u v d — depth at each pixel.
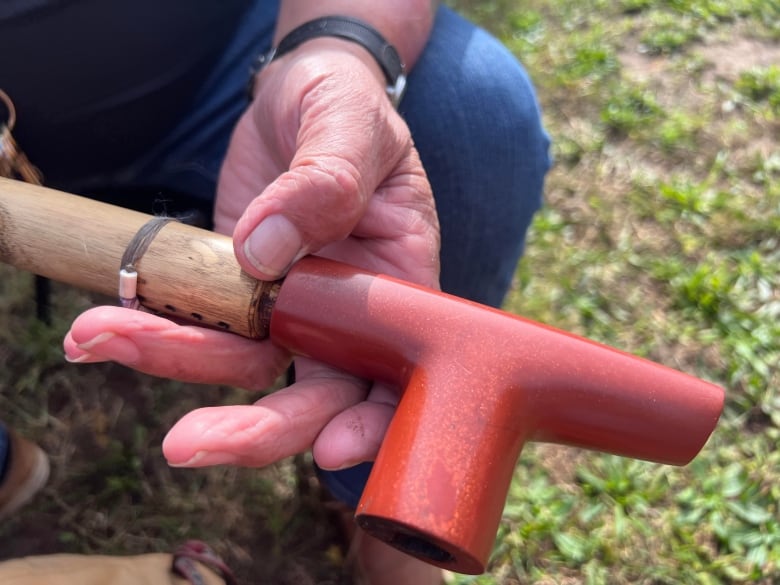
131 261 0.21
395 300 0.20
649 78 0.62
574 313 0.47
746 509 0.39
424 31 0.29
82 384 0.41
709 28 0.66
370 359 0.20
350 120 0.22
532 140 0.32
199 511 0.38
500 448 0.18
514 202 0.31
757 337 0.45
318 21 0.27
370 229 0.24
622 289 0.48
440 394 0.18
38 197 0.22
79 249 0.22
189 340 0.20
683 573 0.37
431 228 0.24
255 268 0.20
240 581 0.37
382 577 0.37
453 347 0.19
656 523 0.39
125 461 0.39
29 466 0.35
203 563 0.31
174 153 0.34
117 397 0.41
